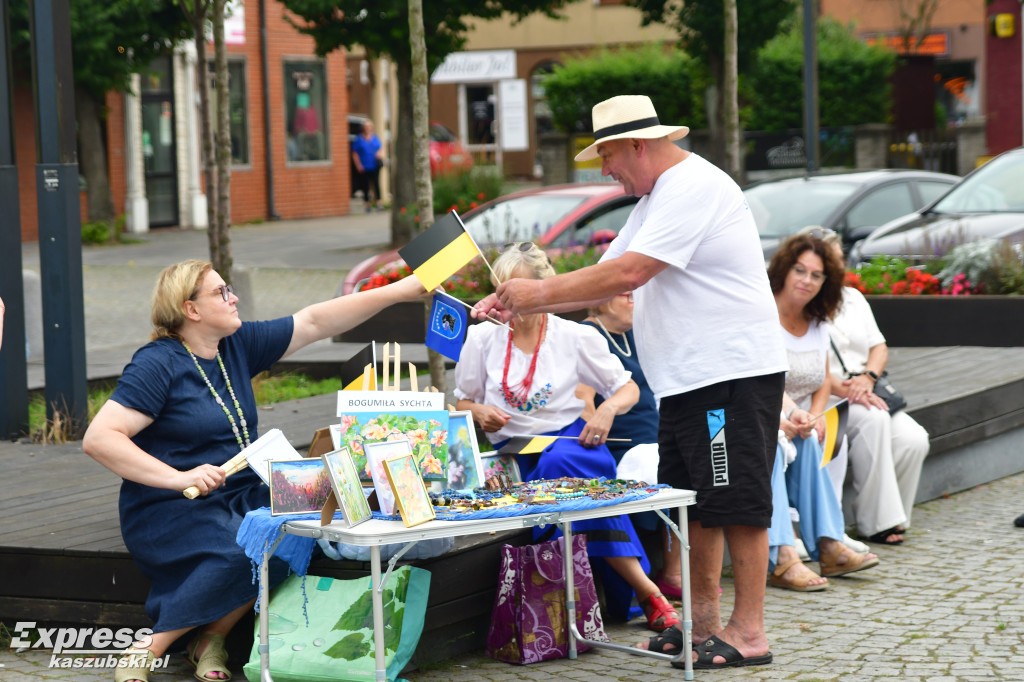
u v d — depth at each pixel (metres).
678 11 23.72
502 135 43.19
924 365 10.70
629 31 42.81
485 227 13.74
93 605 5.79
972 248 12.02
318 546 5.48
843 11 41.62
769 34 23.05
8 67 9.15
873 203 14.74
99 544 5.84
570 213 13.61
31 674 5.52
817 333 7.29
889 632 6.00
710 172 5.26
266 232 29.27
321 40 20.30
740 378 5.25
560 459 5.96
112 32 23.25
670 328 5.32
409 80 23.28
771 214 14.60
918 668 5.43
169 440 5.49
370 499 5.12
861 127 29.42
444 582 5.63
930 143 29.69
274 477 5.05
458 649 5.82
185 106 30.25
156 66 29.59
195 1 13.30
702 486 5.34
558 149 31.16
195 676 5.43
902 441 7.89
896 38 41.25
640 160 5.30
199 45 13.33
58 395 9.06
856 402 7.76
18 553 5.88
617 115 5.27
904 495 7.99
